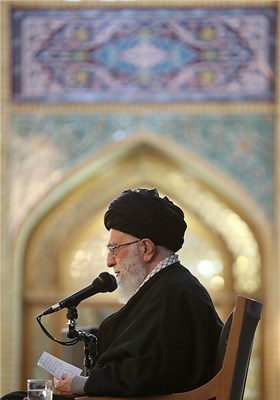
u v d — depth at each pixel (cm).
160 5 2741
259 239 2755
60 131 2736
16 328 2766
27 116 2742
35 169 2734
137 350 936
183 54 2741
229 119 2728
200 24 2741
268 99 2723
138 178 2773
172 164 2758
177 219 995
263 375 2736
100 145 2727
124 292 995
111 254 994
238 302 945
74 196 2789
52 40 2748
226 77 2734
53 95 2742
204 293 977
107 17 2748
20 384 2773
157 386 932
